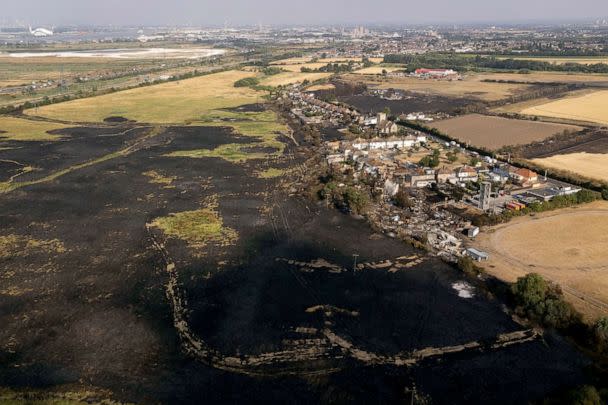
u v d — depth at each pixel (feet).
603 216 437.99
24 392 245.86
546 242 393.50
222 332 295.28
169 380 256.52
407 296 329.52
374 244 402.52
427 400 242.99
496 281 341.62
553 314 293.23
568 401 230.89
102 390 249.14
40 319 306.76
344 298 328.49
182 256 384.68
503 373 259.60
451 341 285.23
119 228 434.71
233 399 244.22
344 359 271.69
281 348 281.13
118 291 337.93
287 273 360.07
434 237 407.44
